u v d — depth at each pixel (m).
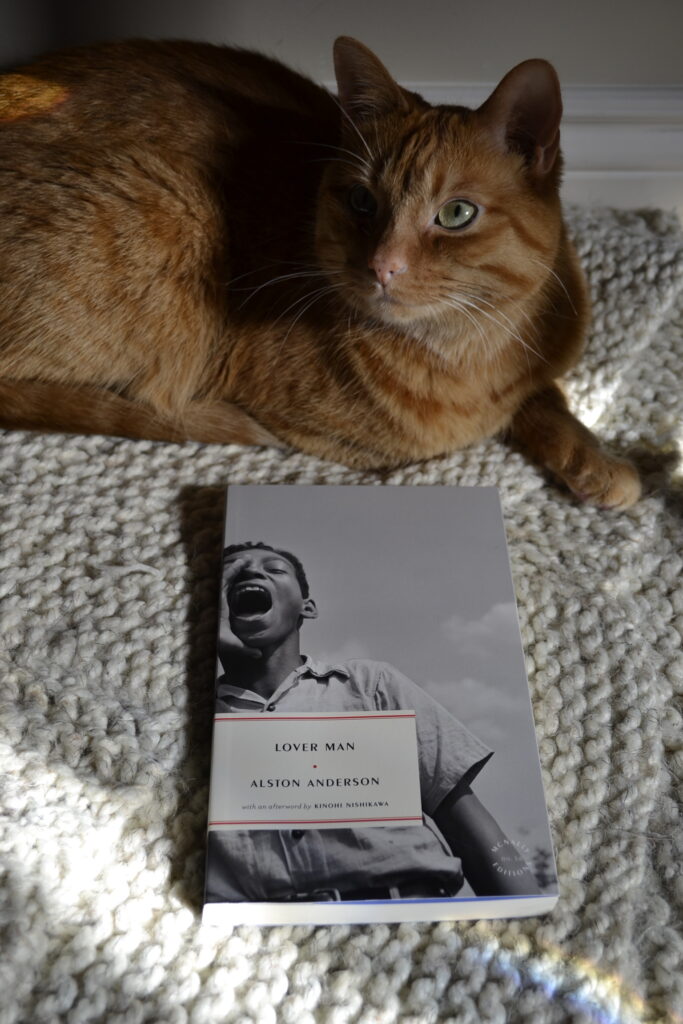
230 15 1.39
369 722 0.99
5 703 1.01
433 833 0.93
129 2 1.36
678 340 1.40
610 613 1.11
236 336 1.20
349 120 1.06
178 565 1.13
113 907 0.91
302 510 1.14
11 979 0.84
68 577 1.10
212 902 0.88
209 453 1.24
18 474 1.18
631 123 1.48
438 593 1.09
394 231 1.00
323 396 1.18
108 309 1.17
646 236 1.46
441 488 1.18
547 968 0.90
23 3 1.32
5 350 1.18
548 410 1.25
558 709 1.05
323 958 0.90
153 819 0.96
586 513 1.21
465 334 1.10
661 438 1.32
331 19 1.39
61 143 1.14
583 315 1.23
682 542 1.20
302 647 1.04
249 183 1.16
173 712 1.03
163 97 1.17
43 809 0.95
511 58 1.44
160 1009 0.85
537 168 1.04
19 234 1.13
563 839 0.97
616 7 1.36
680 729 1.06
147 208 1.13
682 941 0.92
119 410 1.22
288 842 0.92
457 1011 0.87
